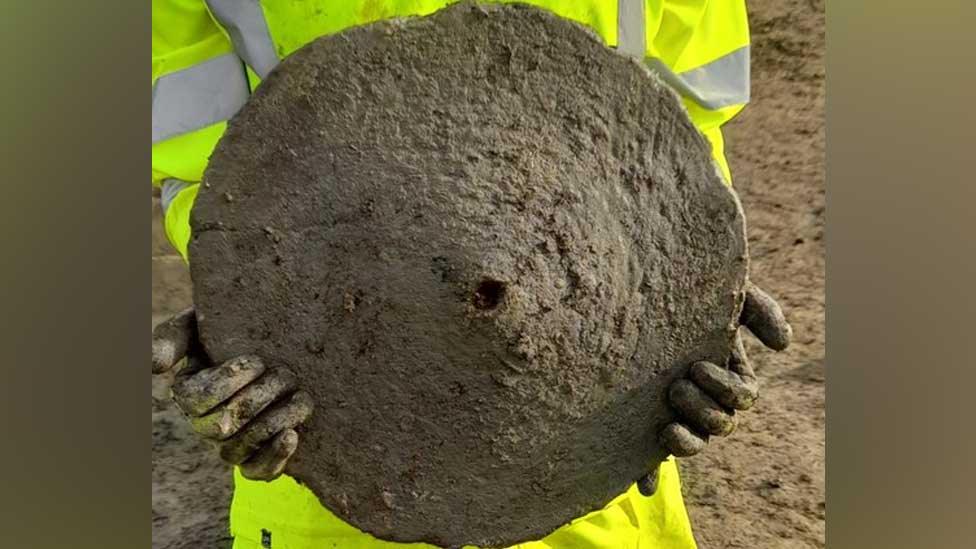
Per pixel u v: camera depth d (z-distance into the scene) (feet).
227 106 2.80
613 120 2.30
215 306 2.19
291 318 2.23
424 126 2.21
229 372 2.11
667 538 3.74
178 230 2.88
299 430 2.30
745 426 4.56
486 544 2.45
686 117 2.32
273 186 2.19
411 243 2.20
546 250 2.24
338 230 2.21
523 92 2.26
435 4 2.65
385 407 2.31
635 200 2.33
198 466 4.62
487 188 2.22
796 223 4.38
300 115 2.18
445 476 2.39
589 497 2.49
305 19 2.64
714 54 3.14
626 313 2.35
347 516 2.38
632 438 2.47
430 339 2.25
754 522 4.54
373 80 2.19
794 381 4.47
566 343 2.30
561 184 2.26
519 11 2.23
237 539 3.47
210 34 2.82
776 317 2.40
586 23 2.79
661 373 2.43
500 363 2.27
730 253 2.36
